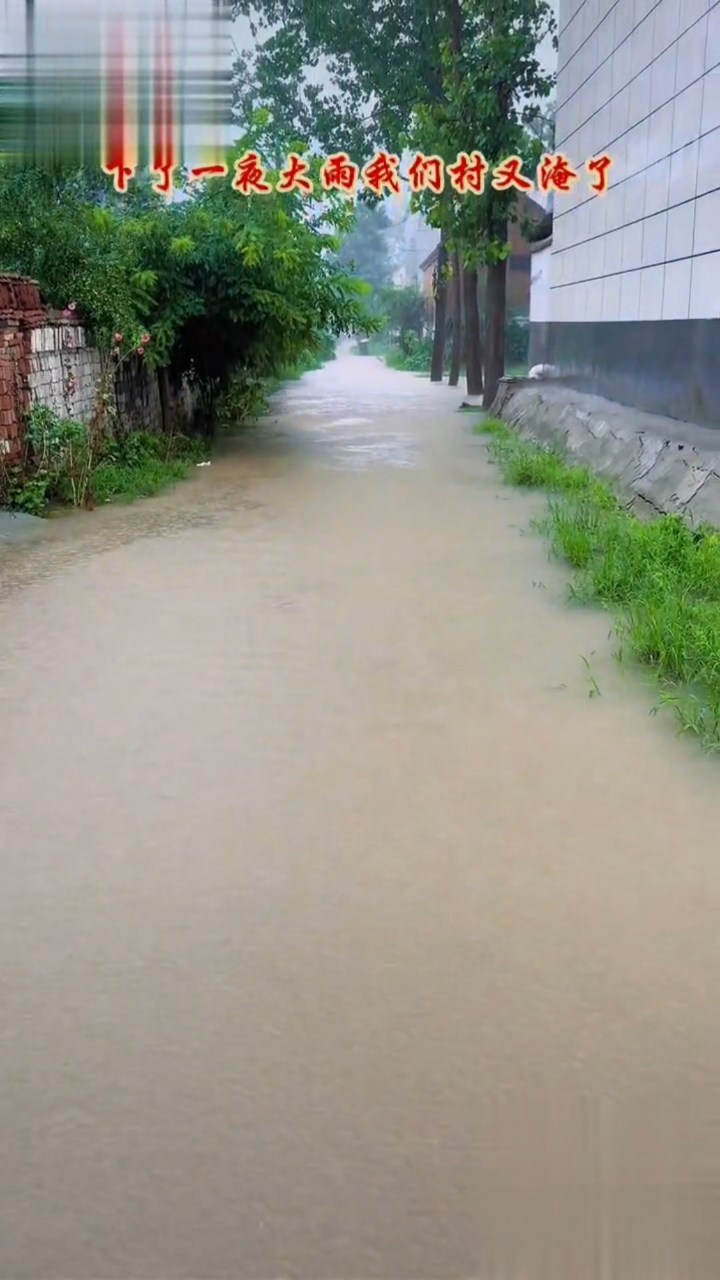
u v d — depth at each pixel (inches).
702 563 210.2
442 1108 79.1
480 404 706.8
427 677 169.5
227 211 440.5
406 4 815.7
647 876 110.2
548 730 148.3
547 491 342.3
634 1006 90.0
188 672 172.6
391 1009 89.9
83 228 379.2
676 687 162.4
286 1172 73.4
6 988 93.2
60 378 346.9
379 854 115.5
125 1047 85.6
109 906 105.8
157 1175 73.2
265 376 589.9
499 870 111.8
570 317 514.0
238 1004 90.7
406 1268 66.9
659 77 366.3
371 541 270.4
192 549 262.2
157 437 413.1
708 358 320.5
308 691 163.9
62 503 317.7
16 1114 78.6
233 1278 66.0
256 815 124.6
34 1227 69.2
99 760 140.0
